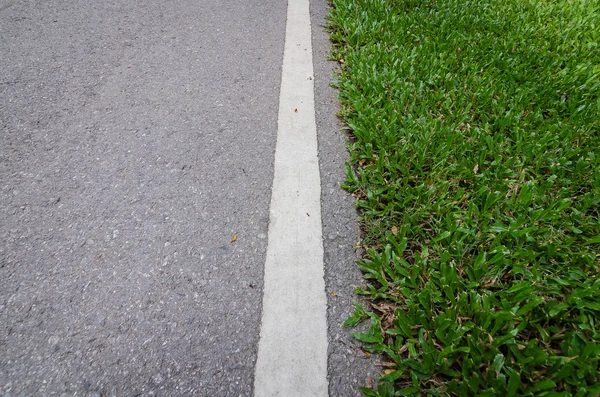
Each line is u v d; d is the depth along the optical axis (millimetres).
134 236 1858
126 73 2939
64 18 3615
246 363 1453
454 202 2004
